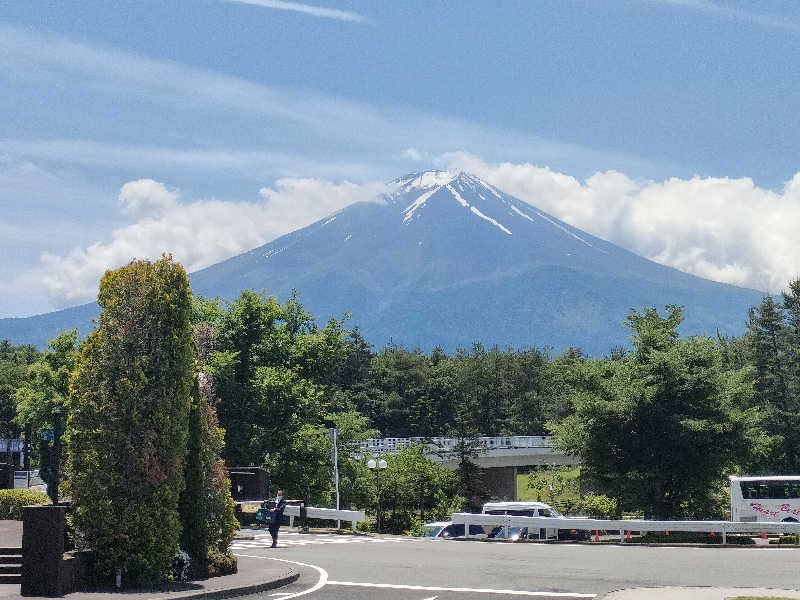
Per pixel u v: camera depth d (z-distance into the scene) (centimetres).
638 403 4800
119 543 2052
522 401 14600
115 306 2141
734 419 4738
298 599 1958
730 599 1823
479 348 18312
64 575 1908
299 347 5906
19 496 3309
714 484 5072
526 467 11856
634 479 4884
